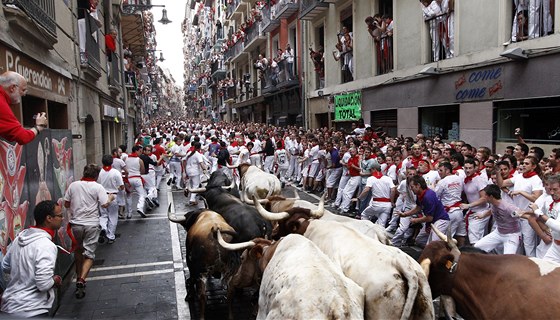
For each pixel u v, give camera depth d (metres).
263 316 3.68
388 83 16.48
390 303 3.49
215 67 53.47
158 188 16.38
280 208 6.30
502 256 3.70
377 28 17.06
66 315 6.03
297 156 17.00
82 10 12.99
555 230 4.96
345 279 3.34
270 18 29.52
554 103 10.39
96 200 6.94
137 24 26.66
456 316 3.87
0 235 4.81
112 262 8.29
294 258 3.56
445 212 7.13
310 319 2.93
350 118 19.47
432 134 14.70
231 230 5.64
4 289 4.61
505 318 3.45
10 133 4.45
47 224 4.62
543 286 3.33
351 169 11.52
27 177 5.81
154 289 6.93
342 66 20.38
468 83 12.70
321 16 22.25
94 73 14.04
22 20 7.23
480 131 12.34
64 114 10.98
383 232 5.15
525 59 10.81
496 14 11.67
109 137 19.66
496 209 6.32
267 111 33.22
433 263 3.90
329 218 5.49
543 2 10.43
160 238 9.90
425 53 14.58
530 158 6.73
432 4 13.93
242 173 10.38
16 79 4.63
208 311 6.07
